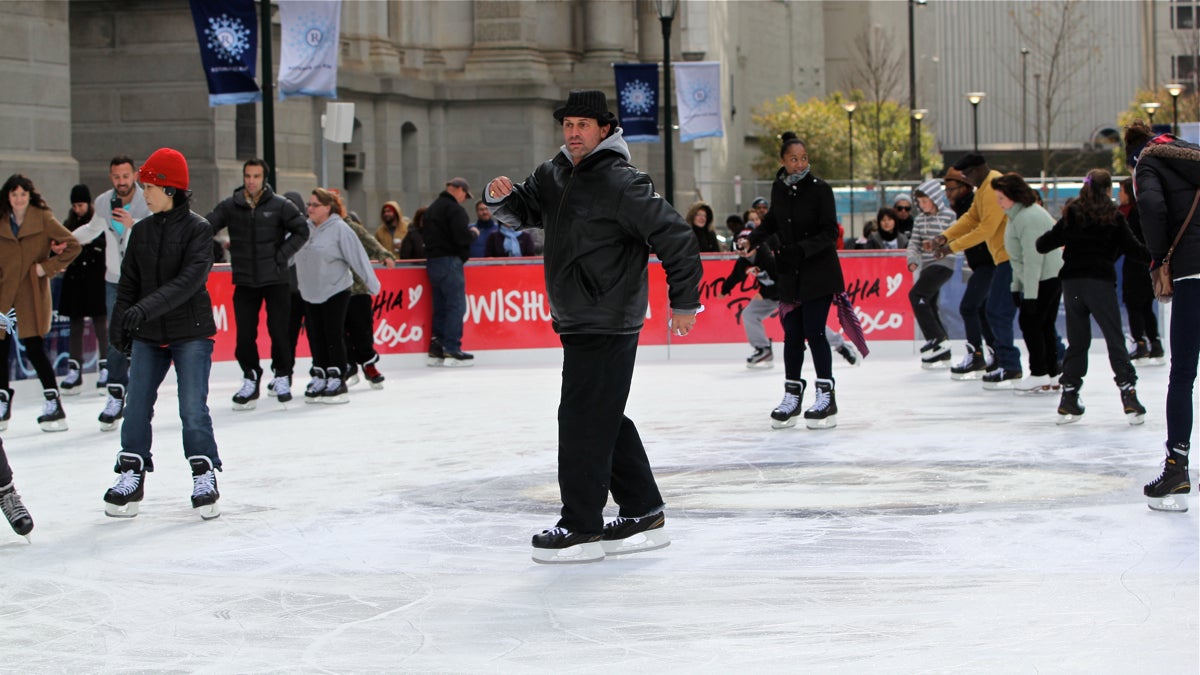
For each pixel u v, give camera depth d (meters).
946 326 18.75
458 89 35.69
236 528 7.75
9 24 19.47
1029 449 9.91
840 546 6.90
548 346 18.53
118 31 24.16
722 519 7.62
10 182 12.02
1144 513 7.55
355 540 7.35
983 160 13.88
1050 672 4.88
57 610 6.07
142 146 24.17
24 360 14.98
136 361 8.16
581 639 5.42
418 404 13.70
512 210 6.78
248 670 5.14
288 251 13.42
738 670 4.98
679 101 24.19
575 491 6.64
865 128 70.69
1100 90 110.75
